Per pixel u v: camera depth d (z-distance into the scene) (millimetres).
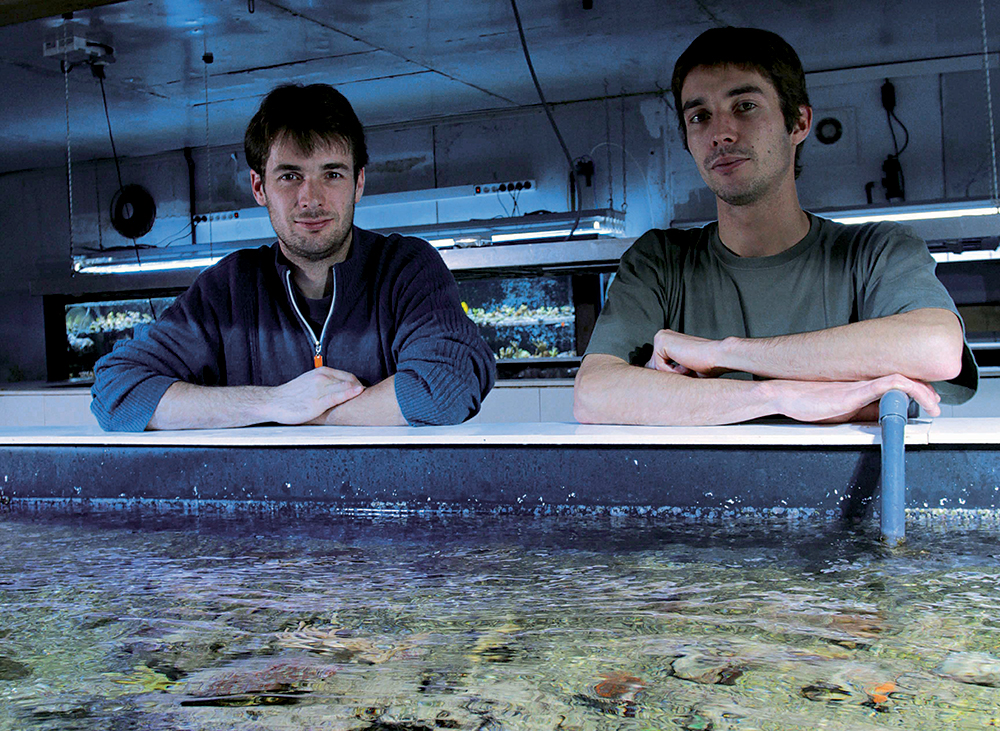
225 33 4039
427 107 5742
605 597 729
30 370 7098
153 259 5242
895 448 854
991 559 796
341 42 4254
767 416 1312
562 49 4535
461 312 1588
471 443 1068
